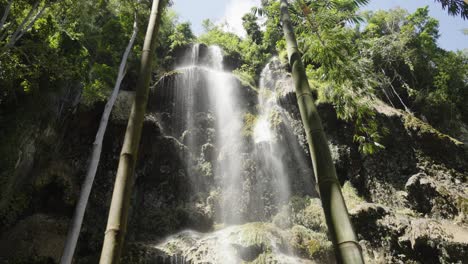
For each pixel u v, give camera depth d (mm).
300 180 13867
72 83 12383
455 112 17859
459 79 18781
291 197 13023
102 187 12273
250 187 13102
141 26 13859
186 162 13758
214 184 13320
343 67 4766
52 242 9367
